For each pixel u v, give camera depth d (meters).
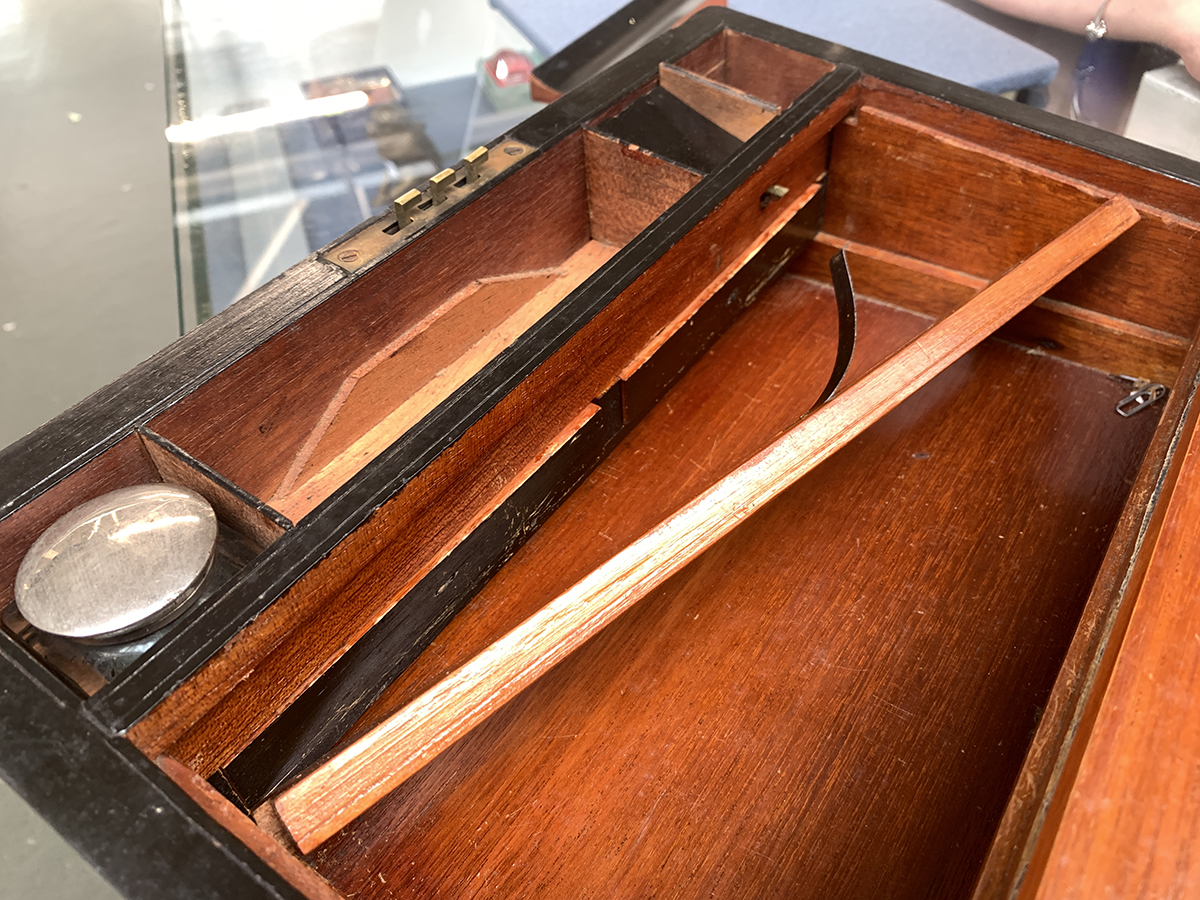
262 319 0.25
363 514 0.20
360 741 0.19
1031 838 0.16
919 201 0.35
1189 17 0.36
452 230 0.29
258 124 0.42
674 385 0.34
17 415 0.43
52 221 0.51
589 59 0.44
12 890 0.32
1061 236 0.30
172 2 0.48
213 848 0.15
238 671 0.18
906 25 0.46
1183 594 0.17
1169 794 0.14
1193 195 0.29
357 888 0.22
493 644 0.21
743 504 0.23
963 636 0.26
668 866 0.22
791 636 0.26
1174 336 0.32
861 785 0.23
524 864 0.22
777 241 0.34
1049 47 0.44
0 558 0.21
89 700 0.17
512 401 0.23
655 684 0.25
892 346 0.36
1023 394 0.33
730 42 0.38
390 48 0.47
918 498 0.30
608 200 0.34
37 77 0.59
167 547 0.20
